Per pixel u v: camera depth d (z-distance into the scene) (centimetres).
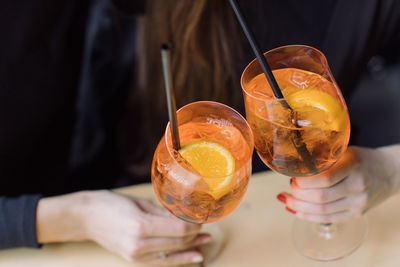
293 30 95
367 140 155
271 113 58
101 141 103
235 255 75
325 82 59
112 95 100
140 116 101
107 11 93
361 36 96
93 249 77
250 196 81
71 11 95
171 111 54
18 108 95
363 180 70
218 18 84
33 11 91
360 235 75
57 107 100
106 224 75
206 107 60
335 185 70
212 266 74
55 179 105
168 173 58
